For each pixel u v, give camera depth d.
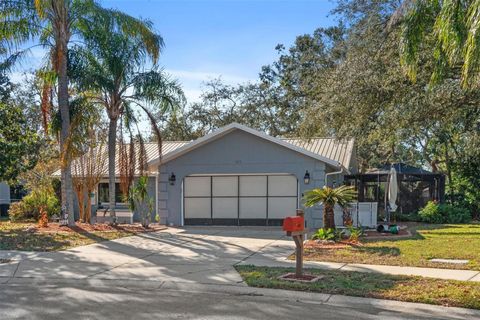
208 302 7.56
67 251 12.83
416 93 13.01
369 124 14.43
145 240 15.14
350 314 6.77
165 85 18.08
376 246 13.05
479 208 23.45
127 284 8.97
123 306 7.30
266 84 38.75
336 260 10.90
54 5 16.69
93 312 6.93
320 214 18.36
